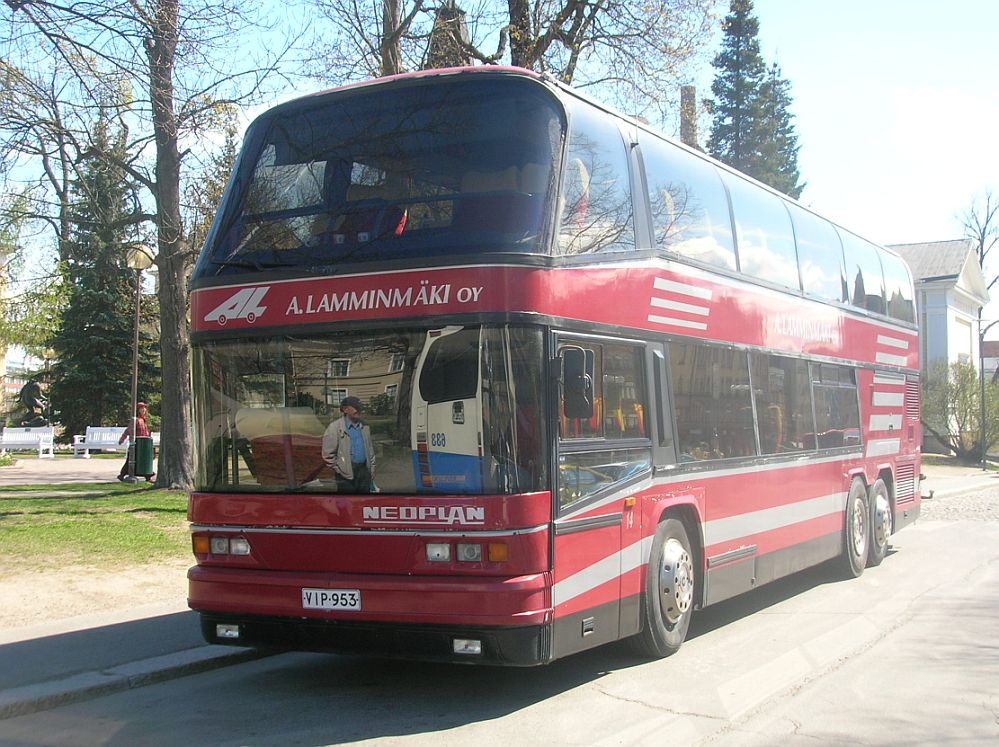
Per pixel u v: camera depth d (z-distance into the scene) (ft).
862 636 29.89
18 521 45.11
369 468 21.71
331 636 21.47
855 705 22.52
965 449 151.74
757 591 39.22
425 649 20.76
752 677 24.84
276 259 23.08
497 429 20.88
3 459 96.99
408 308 21.53
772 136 193.88
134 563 37.37
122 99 48.65
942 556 48.78
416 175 22.75
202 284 23.63
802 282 38.06
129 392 136.87
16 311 102.01
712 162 32.32
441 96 23.38
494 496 20.61
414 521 20.97
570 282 22.59
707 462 28.96
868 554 43.93
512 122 22.80
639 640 26.21
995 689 23.93
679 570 27.14
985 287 208.64
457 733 20.27
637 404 25.40
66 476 79.61
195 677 25.44
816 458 37.93
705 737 20.03
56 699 22.63
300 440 22.35
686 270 28.71
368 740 19.85
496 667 26.18
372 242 22.39
